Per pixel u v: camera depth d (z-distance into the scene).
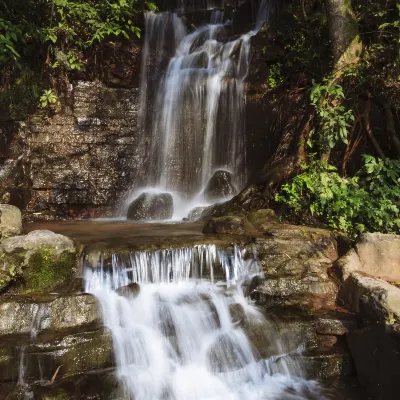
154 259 5.32
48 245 4.98
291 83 9.03
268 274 5.65
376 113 7.84
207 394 4.42
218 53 10.41
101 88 9.83
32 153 9.07
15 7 9.07
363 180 7.23
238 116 9.38
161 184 9.73
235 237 5.97
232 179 9.14
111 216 9.30
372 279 5.23
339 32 7.73
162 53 10.86
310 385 4.67
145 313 4.82
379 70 7.61
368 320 4.75
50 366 4.09
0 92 8.92
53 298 4.62
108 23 9.95
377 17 8.16
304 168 7.45
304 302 5.40
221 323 4.94
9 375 3.99
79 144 9.39
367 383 4.62
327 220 6.77
